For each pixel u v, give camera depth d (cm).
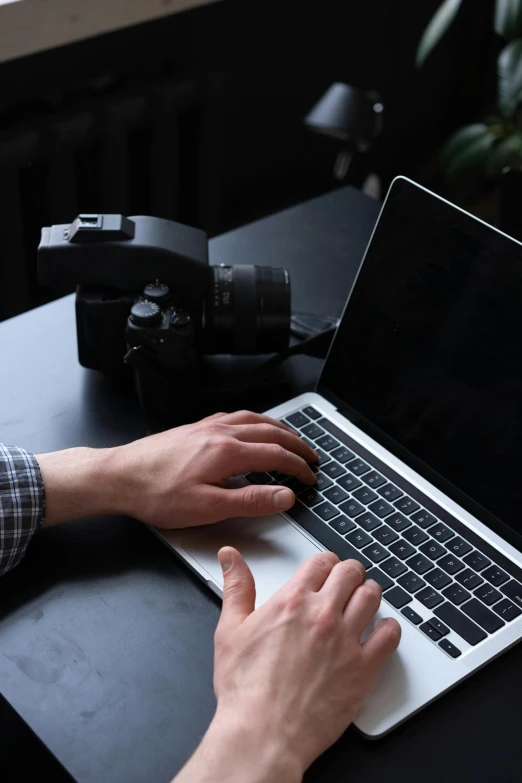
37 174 158
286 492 76
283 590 67
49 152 154
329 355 92
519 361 76
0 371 96
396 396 86
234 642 64
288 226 121
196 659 68
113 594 73
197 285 91
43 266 88
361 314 89
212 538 76
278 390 94
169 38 181
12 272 161
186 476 77
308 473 81
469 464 80
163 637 70
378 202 127
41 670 67
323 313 106
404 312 85
